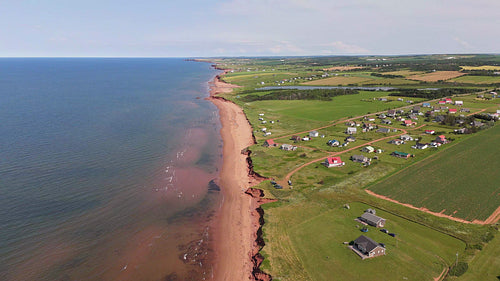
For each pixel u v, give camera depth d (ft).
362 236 173.37
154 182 264.72
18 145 327.67
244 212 222.69
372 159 304.30
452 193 228.84
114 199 232.32
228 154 340.39
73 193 235.20
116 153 324.80
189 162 314.14
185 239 191.52
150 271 163.43
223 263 170.81
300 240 179.73
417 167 280.31
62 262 164.35
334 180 258.57
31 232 185.78
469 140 353.31
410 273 150.71
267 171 282.97
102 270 161.48
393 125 438.81
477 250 163.94
